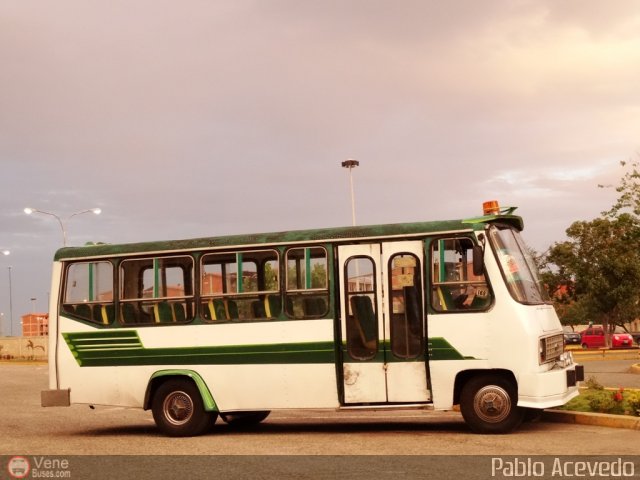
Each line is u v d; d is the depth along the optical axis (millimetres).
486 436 12266
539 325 12531
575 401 14664
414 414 16641
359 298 13234
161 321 14211
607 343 52438
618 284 49000
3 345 57594
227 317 13844
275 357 13477
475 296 12664
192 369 13867
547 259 50875
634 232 33375
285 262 13648
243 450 11789
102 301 14602
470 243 12828
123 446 12734
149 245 14430
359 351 13133
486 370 12609
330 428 14445
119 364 14312
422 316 12891
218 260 14039
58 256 14961
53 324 14812
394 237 13125
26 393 25688
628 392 15555
